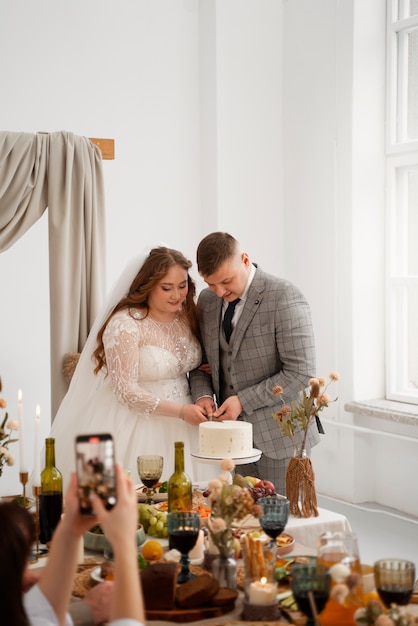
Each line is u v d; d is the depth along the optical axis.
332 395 5.60
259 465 3.63
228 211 5.84
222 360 3.71
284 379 3.52
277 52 5.97
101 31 5.52
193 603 1.96
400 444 5.21
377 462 5.42
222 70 5.78
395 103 5.42
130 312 3.65
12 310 5.30
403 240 5.45
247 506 2.12
